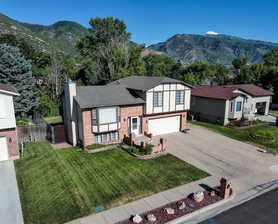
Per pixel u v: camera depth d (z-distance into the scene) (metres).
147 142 18.61
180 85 21.31
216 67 59.66
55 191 11.31
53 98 34.56
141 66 43.28
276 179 12.47
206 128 24.42
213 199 10.27
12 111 14.94
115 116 18.16
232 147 17.95
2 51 26.12
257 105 32.03
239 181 12.21
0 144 15.01
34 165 14.59
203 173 13.18
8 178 12.82
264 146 18.22
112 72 39.59
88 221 8.92
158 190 11.24
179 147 17.92
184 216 9.02
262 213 9.34
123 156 15.95
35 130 19.53
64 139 19.67
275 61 58.19
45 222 8.95
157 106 20.34
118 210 9.61
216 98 25.75
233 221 8.83
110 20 46.31
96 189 11.41
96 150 16.97
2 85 16.59
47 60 44.97
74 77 42.28
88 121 17.23
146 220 8.77
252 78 42.69
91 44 48.22
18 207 10.04
